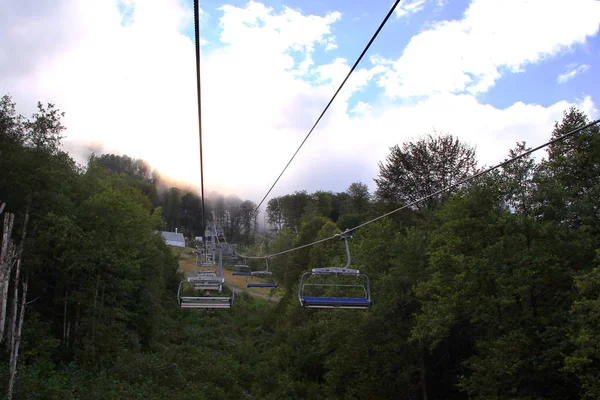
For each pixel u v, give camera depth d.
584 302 14.11
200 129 8.62
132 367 30.86
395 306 25.41
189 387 30.73
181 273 66.56
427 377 27.09
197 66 6.53
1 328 20.92
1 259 21.55
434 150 49.19
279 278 62.03
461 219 20.36
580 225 20.02
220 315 56.91
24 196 26.44
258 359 40.97
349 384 28.52
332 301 13.85
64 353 30.62
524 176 20.69
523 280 17.83
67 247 29.34
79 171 35.03
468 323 23.88
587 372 14.78
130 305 39.91
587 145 20.55
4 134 26.47
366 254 28.89
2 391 21.94
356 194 90.81
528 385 17.91
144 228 42.19
